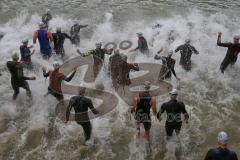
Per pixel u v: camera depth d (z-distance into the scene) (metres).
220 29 13.70
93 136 8.86
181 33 13.35
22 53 10.87
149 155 8.30
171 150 8.39
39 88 10.61
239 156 8.20
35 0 16.92
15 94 9.90
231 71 11.30
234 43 10.48
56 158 8.28
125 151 8.45
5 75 11.30
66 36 11.75
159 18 14.82
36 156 8.36
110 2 16.64
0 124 9.34
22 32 13.89
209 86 10.74
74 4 16.45
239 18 14.69
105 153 8.40
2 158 8.31
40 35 11.33
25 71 11.18
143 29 13.86
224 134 6.28
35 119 9.49
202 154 8.30
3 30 13.90
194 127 9.12
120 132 9.02
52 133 9.02
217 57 12.02
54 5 16.34
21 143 8.72
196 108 9.86
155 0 16.77
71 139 8.81
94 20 14.79
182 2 16.52
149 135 8.80
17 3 16.44
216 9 15.65
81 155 8.34
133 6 16.09
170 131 8.27
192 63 11.72
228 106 9.92
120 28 14.07
